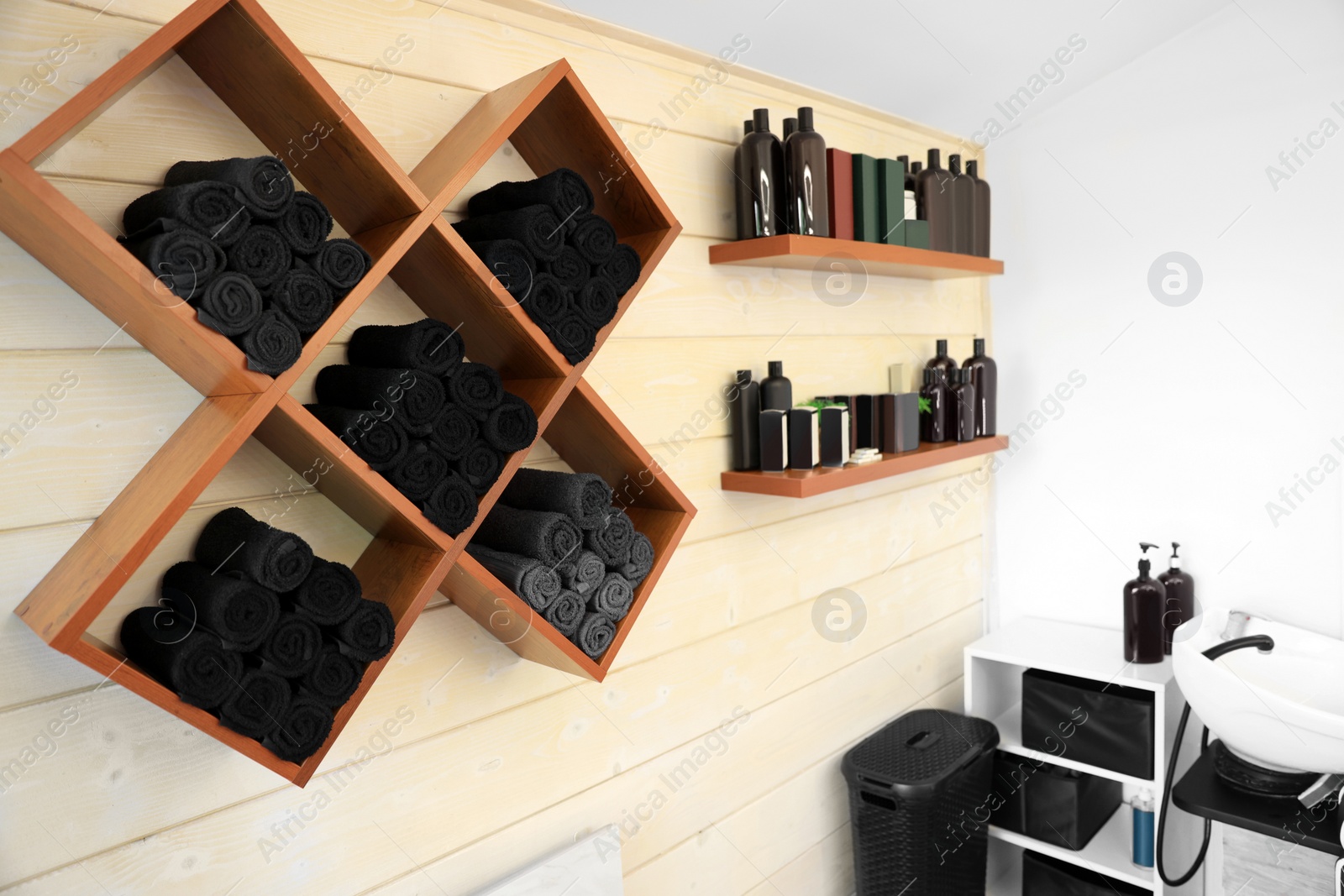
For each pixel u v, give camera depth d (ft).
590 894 5.04
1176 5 6.84
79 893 3.38
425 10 4.27
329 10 3.92
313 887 4.06
